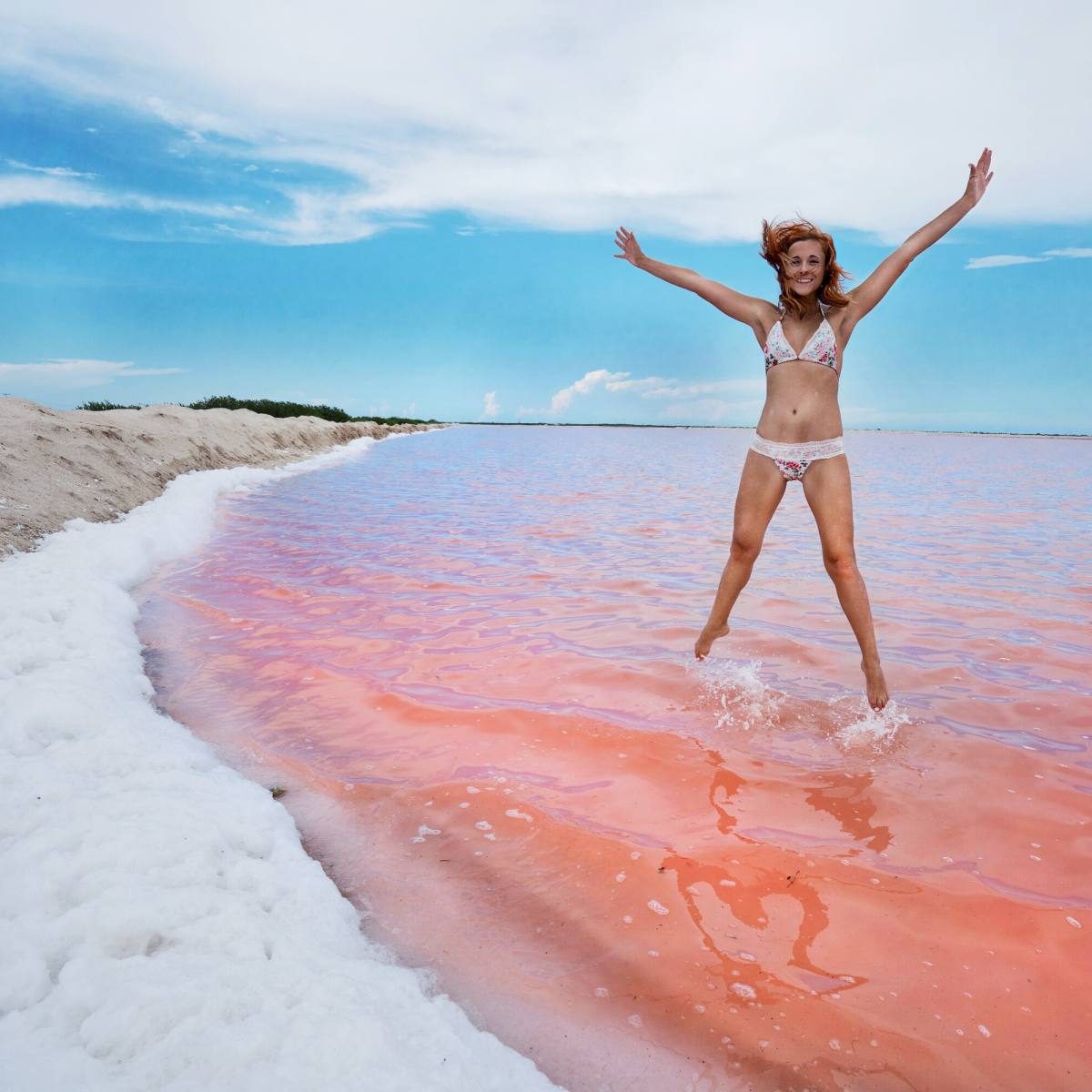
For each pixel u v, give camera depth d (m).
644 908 2.36
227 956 1.89
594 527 9.95
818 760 3.36
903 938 2.23
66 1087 1.45
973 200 3.90
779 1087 1.74
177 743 3.26
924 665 4.54
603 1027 1.91
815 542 8.77
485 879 2.51
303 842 2.71
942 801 3.00
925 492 14.73
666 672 4.43
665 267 4.38
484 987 2.03
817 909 2.36
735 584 4.28
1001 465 23.86
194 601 6.04
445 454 27.66
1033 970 2.11
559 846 2.69
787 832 2.79
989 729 3.67
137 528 7.75
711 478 18.05
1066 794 3.06
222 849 2.39
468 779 3.18
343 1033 1.64
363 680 4.30
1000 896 2.41
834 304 3.91
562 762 3.34
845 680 4.31
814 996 2.01
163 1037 1.62
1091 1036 1.89
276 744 3.51
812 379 3.90
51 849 2.23
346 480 16.20
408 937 2.22
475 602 6.04
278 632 5.20
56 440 9.85
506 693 4.11
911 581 6.66
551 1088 1.69
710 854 2.64
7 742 2.95
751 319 4.15
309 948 1.98
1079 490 15.25
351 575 6.99
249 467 16.45
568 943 2.21
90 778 2.75
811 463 3.90
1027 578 6.80
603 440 48.44
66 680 3.62
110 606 5.25
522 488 15.24
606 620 5.53
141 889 2.07
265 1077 1.52
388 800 3.02
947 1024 1.92
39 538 6.48
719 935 2.25
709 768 3.28
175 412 17.78
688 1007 1.97
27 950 1.83
